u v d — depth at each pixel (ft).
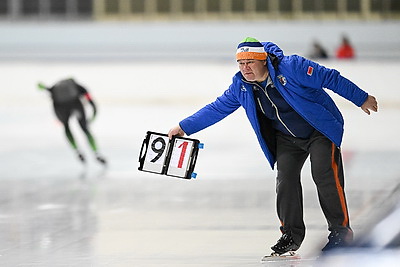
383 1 272.10
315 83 47.39
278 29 274.16
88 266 50.11
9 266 50.44
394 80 203.82
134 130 157.99
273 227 64.03
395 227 46.57
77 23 278.46
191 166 49.83
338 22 272.92
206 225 65.26
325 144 49.11
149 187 89.25
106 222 67.46
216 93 213.66
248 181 93.15
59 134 155.12
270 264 49.19
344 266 44.93
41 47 278.46
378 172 97.35
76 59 268.62
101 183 92.84
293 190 50.03
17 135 152.76
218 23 277.23
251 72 47.55
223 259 51.44
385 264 42.88
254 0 280.31
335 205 49.55
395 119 176.04
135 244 57.47
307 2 277.23
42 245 57.62
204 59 258.16
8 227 65.46
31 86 217.77
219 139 144.15
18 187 90.12
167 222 66.95
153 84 214.90
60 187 89.81
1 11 277.85
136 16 282.97
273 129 50.88
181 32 278.26
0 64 218.38
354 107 203.41
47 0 278.46
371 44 267.59
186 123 50.80
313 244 55.98
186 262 50.72
